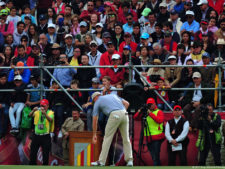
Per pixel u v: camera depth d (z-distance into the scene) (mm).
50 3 71438
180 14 64188
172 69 49375
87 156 47094
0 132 49781
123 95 43781
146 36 55781
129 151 39469
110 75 49312
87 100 50312
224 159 48062
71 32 62875
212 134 45625
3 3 69562
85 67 48594
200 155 45688
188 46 56594
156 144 46719
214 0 65500
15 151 49750
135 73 49531
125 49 50906
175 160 47062
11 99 49844
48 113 47719
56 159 48875
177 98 49250
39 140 47500
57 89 48906
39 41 58500
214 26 59875
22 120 49094
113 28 61156
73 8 69625
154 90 48438
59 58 52812
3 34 62969
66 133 48031
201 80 49031
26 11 68312
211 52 55750
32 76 50062
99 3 69875
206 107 45188
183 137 46000
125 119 39281
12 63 53562
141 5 68625
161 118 46500
